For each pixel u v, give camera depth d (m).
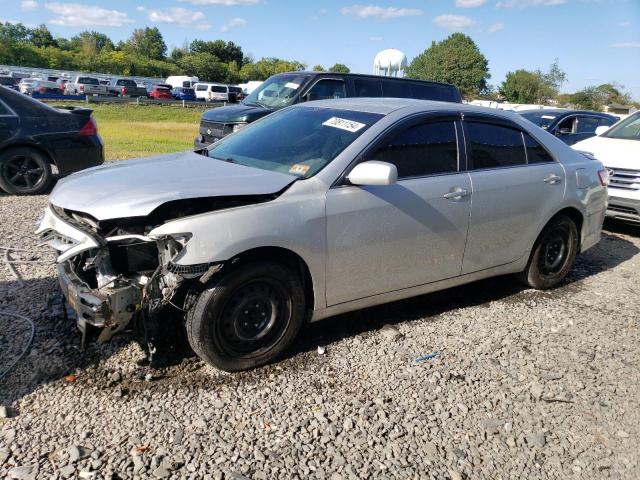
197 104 41.88
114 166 3.96
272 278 3.44
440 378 3.58
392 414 3.17
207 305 3.24
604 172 5.52
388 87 10.69
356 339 4.02
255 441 2.86
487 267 4.61
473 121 4.49
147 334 3.27
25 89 43.28
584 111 12.23
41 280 4.65
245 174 3.64
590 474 2.82
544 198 4.82
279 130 4.37
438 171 4.18
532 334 4.30
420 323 4.36
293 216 3.42
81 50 105.31
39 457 2.64
